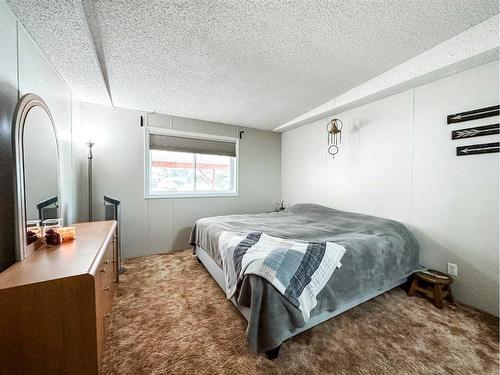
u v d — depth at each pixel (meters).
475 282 1.91
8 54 1.21
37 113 1.40
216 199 3.83
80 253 1.20
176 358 1.34
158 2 1.29
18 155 1.10
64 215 2.15
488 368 1.28
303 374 1.23
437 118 2.16
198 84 2.39
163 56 1.86
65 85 2.20
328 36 1.64
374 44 1.74
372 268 1.76
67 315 0.92
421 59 2.08
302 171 3.96
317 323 1.53
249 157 4.14
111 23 1.45
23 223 1.11
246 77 2.25
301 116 3.61
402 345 1.46
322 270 1.49
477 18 1.49
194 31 1.55
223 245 1.91
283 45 1.73
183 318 1.74
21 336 0.86
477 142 1.89
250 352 1.39
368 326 1.65
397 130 2.50
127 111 3.12
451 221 2.06
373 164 2.76
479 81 1.88
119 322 1.67
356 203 2.99
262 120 3.73
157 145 3.37
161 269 2.71
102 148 2.97
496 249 1.80
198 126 3.65
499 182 1.79
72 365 0.93
